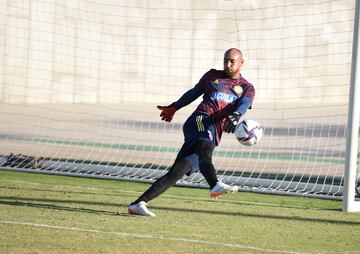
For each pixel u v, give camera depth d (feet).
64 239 60.54
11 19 255.91
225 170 128.98
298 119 219.00
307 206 91.81
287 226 73.51
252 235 66.95
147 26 267.80
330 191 102.17
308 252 59.72
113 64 271.28
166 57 269.03
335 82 256.73
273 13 258.37
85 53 269.03
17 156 122.62
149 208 82.43
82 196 91.25
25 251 55.06
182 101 78.48
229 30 263.29
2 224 66.95
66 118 220.84
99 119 220.23
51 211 76.79
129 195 94.58
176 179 74.43
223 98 74.84
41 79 264.11
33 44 261.03
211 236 65.21
